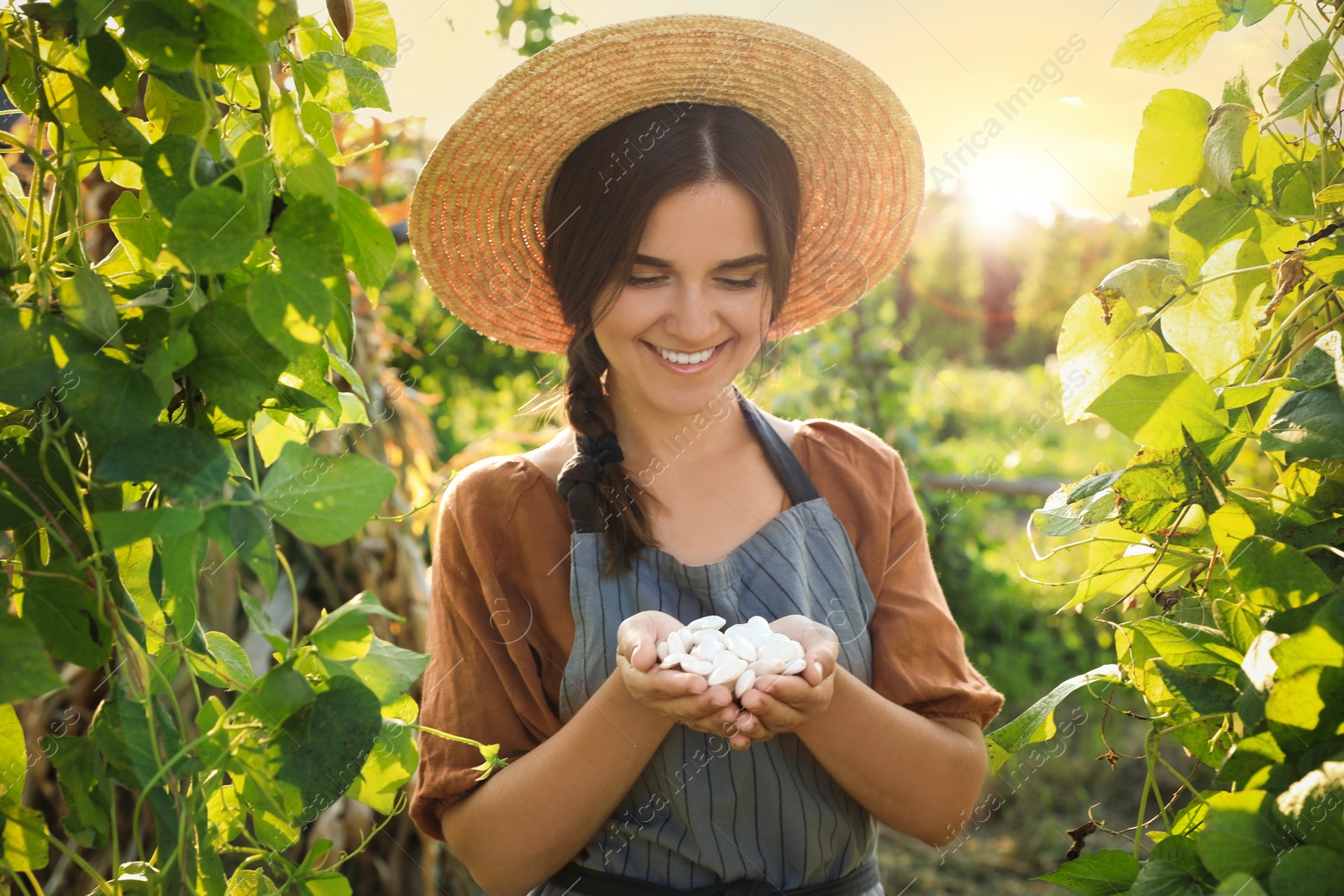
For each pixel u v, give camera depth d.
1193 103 1.04
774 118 1.22
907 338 6.70
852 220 1.34
